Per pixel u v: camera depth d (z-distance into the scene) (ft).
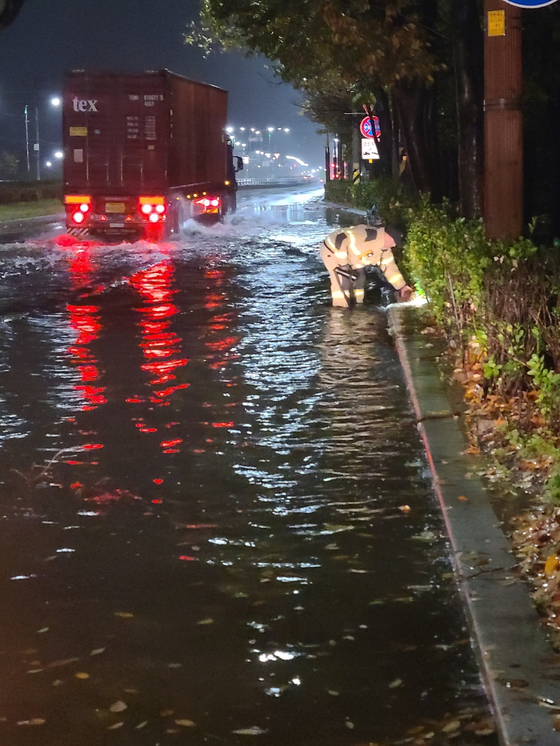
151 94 79.56
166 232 81.66
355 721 11.93
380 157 130.11
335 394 28.58
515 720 11.14
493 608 13.84
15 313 44.39
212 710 12.23
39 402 27.99
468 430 22.99
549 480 16.60
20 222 111.14
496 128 32.86
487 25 32.55
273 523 18.53
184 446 23.59
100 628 14.40
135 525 18.57
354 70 53.57
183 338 37.78
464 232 33.47
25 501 19.98
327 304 46.42
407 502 19.44
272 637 14.05
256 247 79.20
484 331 25.44
